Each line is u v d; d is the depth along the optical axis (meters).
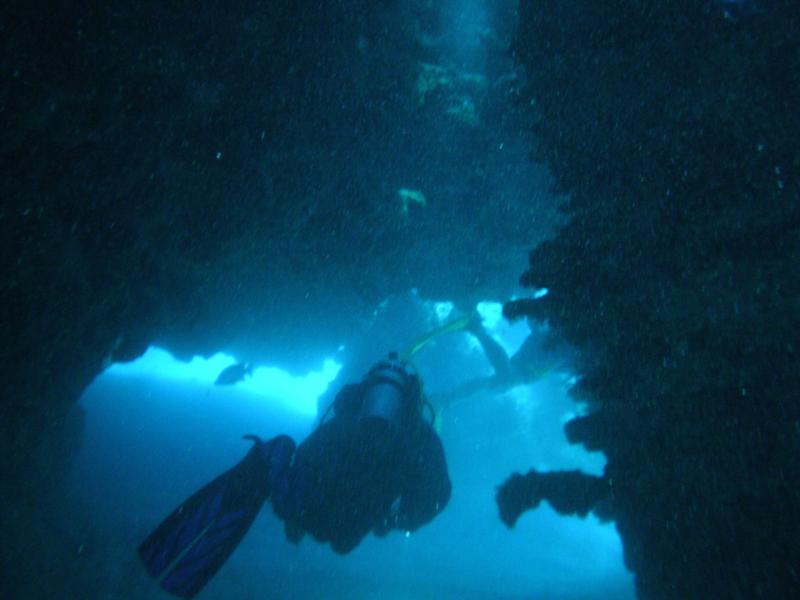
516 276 5.98
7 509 3.55
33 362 3.32
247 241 4.54
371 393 2.77
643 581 1.83
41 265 3.09
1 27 2.50
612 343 1.96
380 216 4.92
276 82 3.78
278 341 6.24
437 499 2.76
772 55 1.77
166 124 3.38
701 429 1.56
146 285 4.20
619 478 1.97
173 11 3.05
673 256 1.81
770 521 1.35
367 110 4.34
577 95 2.24
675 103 1.94
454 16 4.71
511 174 5.01
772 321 1.47
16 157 2.75
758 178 1.69
